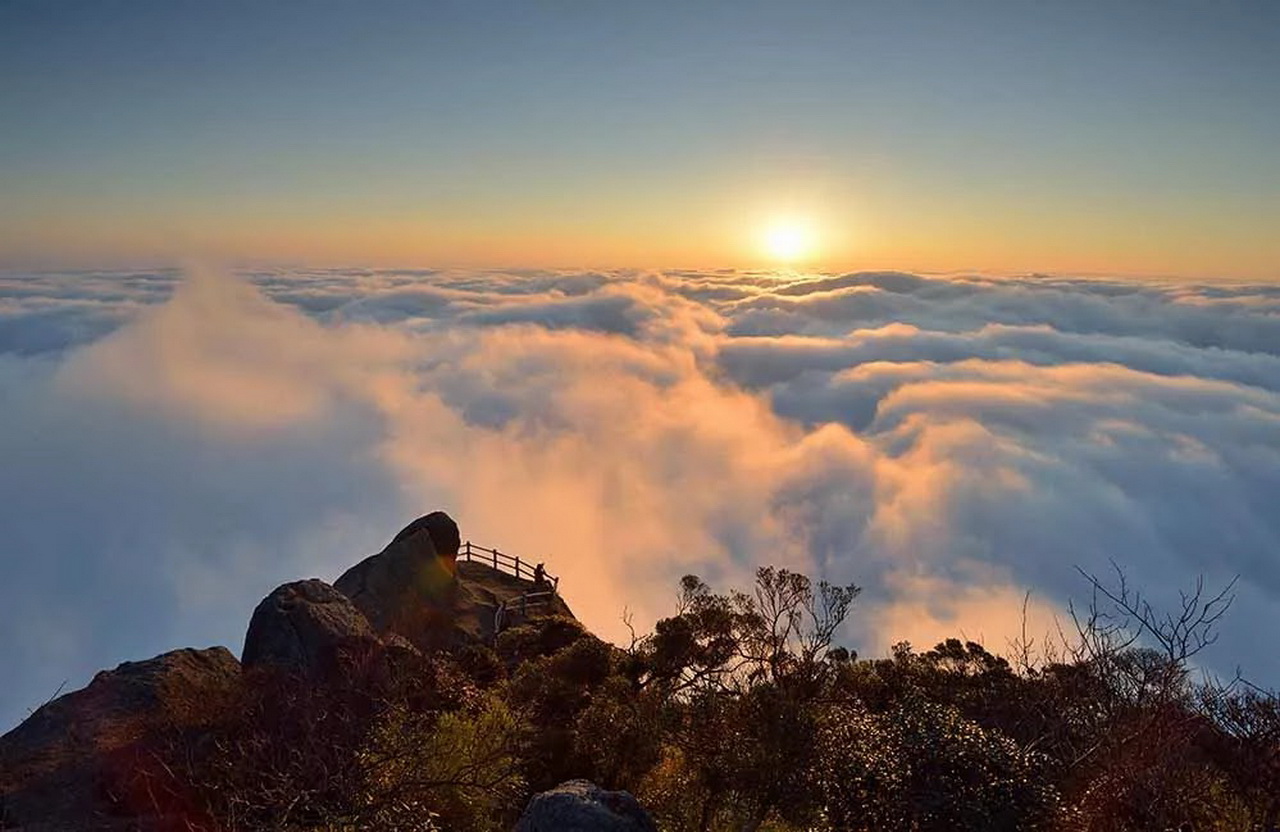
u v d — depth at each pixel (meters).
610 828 10.50
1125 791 11.06
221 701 16.91
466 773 14.80
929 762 12.30
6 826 14.59
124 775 15.51
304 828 12.38
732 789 13.41
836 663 16.11
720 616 16.39
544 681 19.05
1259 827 10.77
